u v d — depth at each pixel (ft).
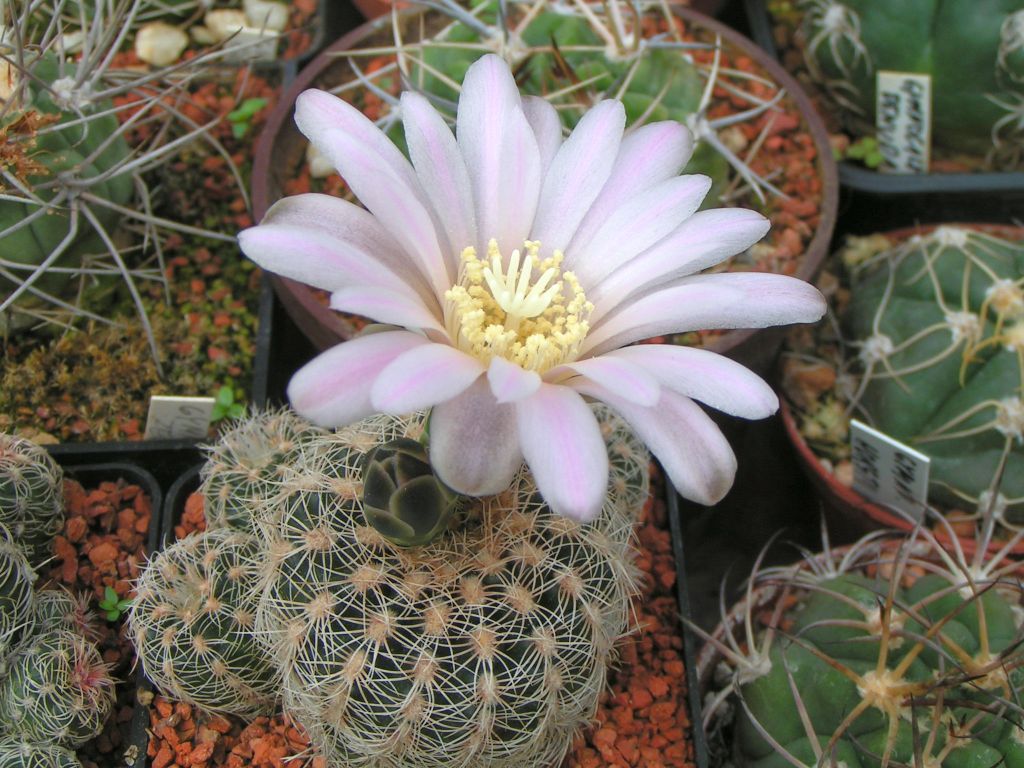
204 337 0.50
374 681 0.30
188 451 0.45
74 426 0.47
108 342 0.49
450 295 0.28
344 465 0.32
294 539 0.31
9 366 0.48
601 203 0.29
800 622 0.40
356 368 0.24
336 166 0.26
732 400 0.25
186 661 0.35
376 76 0.52
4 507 0.37
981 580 0.38
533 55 0.47
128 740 0.38
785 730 0.37
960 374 0.46
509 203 0.29
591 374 0.25
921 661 0.37
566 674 0.32
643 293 0.29
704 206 0.49
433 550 0.31
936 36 0.51
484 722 0.31
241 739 0.38
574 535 0.32
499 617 0.30
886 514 0.48
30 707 0.35
